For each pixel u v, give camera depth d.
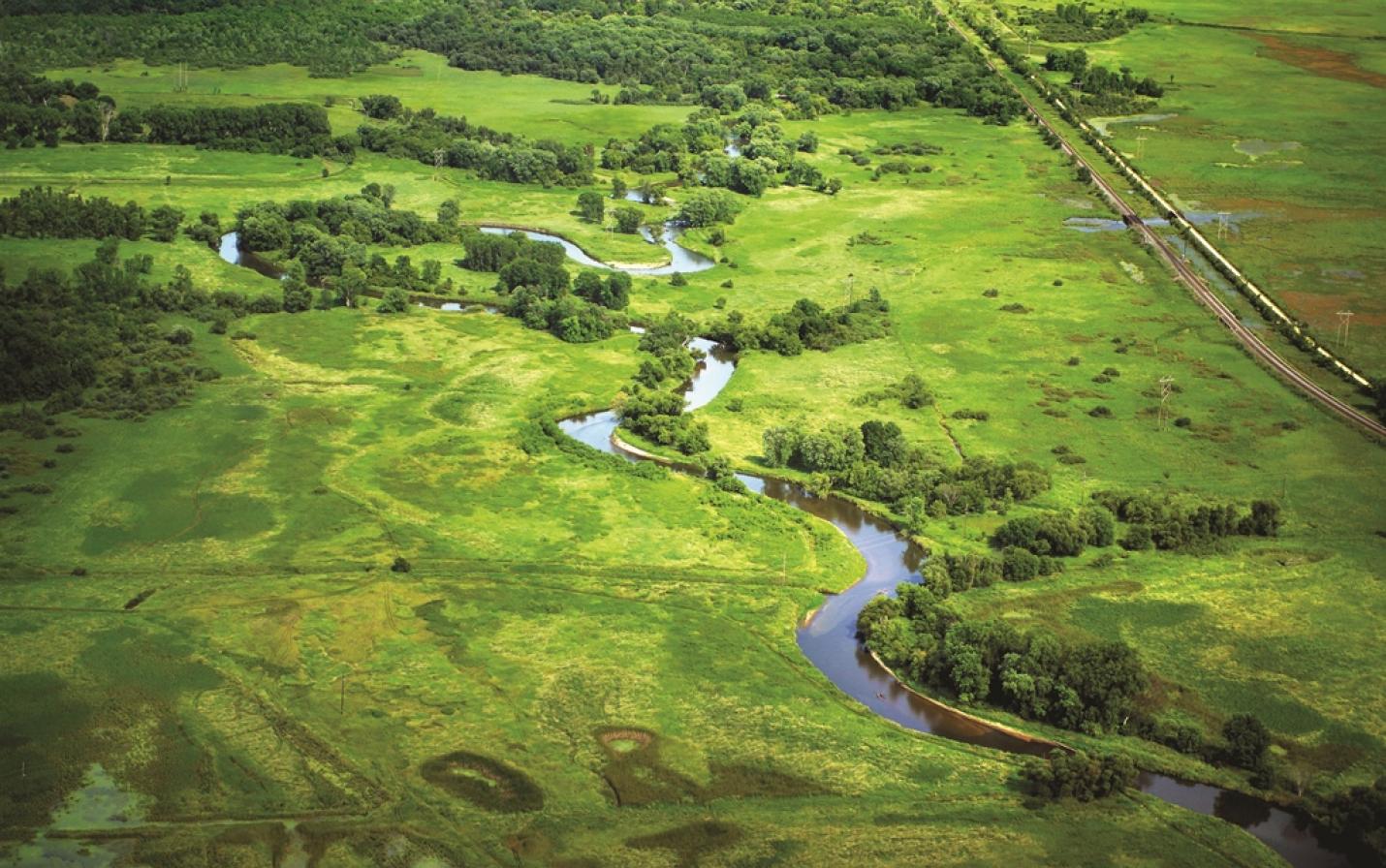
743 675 179.62
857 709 173.62
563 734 167.12
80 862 145.12
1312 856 149.38
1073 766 157.88
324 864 145.38
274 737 165.62
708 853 146.75
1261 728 162.88
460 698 173.62
